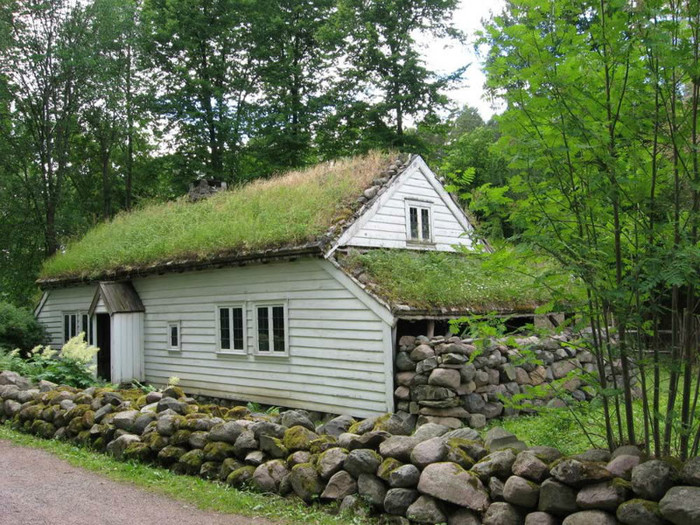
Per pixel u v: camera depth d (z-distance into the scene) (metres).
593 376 4.99
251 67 33.66
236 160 32.78
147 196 35.53
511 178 4.95
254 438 6.48
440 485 4.88
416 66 28.92
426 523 4.89
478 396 10.06
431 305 11.02
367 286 10.90
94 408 8.72
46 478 6.90
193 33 32.00
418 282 11.67
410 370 10.36
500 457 4.84
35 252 31.06
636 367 4.90
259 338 13.24
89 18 28.22
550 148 4.55
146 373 16.33
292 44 33.31
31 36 27.83
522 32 4.71
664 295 4.64
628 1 4.43
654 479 3.93
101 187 36.06
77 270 17.98
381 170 14.50
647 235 4.43
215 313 14.34
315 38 30.86
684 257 4.04
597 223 4.78
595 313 4.77
